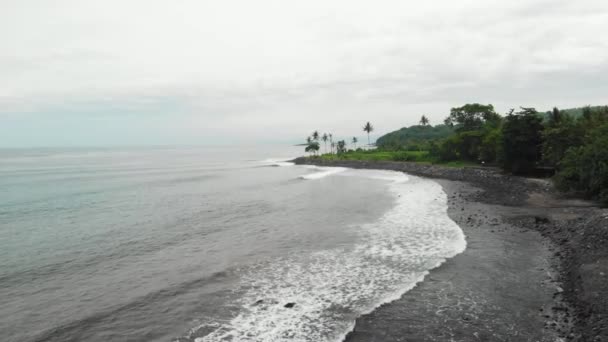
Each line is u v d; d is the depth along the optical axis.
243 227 27.69
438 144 84.25
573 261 16.73
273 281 16.62
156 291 15.90
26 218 32.34
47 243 24.08
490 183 47.09
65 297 15.60
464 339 11.27
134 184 59.03
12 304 15.02
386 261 18.77
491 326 11.95
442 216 28.81
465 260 18.28
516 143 48.00
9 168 100.69
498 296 14.09
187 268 18.80
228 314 13.52
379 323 12.43
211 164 116.19
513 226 24.39
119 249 22.55
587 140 35.88
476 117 96.94
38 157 176.88
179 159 151.50
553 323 11.84
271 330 12.22
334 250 21.11
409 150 112.06
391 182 55.91
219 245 22.95
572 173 32.34
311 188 50.78
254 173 79.94
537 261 17.61
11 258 21.02
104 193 48.41
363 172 75.94
